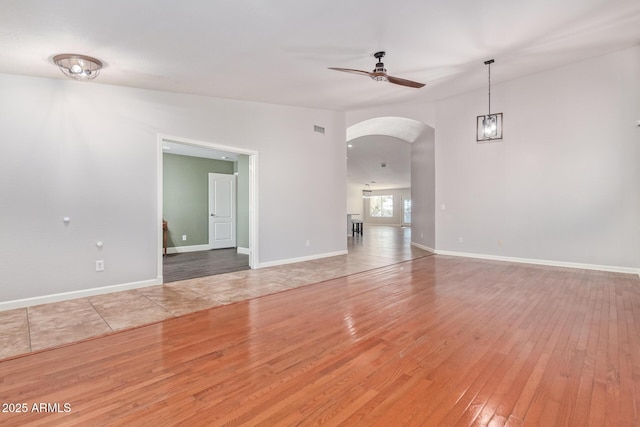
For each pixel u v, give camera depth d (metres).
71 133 3.50
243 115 5.02
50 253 3.39
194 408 1.67
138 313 3.10
